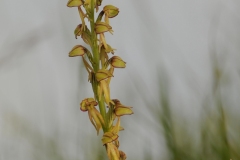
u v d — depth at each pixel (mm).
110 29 453
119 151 452
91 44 453
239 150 606
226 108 627
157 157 629
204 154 608
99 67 452
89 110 452
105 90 450
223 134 606
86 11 454
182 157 614
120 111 449
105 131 453
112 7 457
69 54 454
